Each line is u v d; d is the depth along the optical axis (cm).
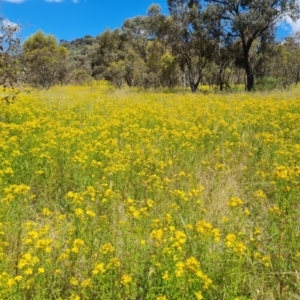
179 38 3466
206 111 1130
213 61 4006
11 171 533
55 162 604
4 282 305
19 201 453
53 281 340
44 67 4506
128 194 547
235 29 3103
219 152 725
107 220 423
